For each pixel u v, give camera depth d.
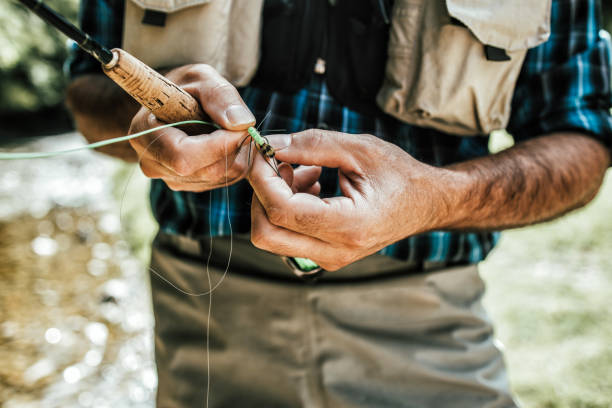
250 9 1.06
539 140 1.11
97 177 7.52
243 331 1.17
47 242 5.01
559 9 1.13
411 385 1.16
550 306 3.15
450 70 1.04
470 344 1.20
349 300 1.14
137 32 1.07
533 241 4.18
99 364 3.25
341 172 0.87
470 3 1.01
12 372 3.04
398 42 1.06
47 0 10.80
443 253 1.16
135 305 3.98
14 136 11.49
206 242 1.18
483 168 1.02
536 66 1.15
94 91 1.22
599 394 2.37
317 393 1.16
